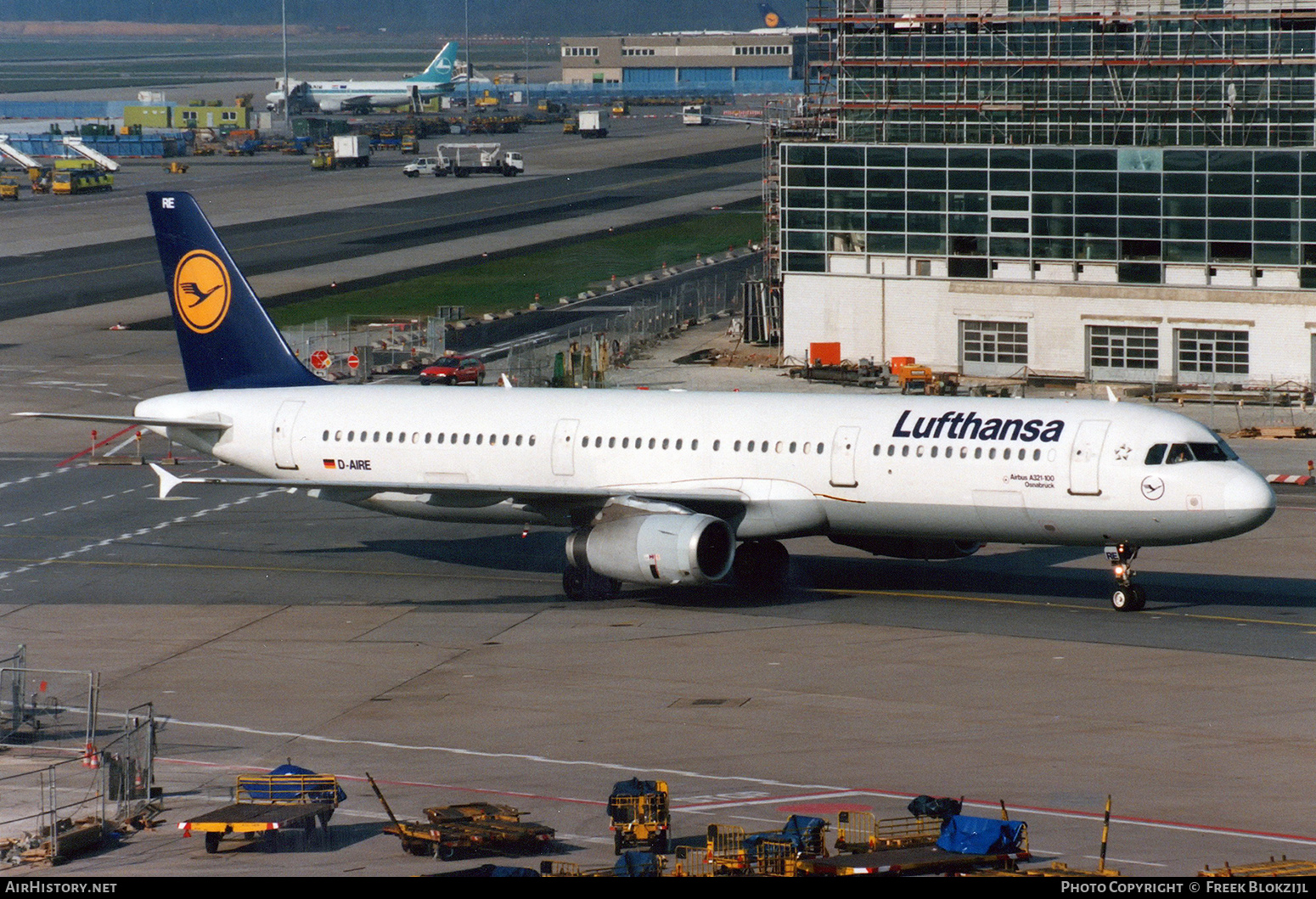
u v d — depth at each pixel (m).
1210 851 128.75
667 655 197.50
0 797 152.12
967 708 172.62
